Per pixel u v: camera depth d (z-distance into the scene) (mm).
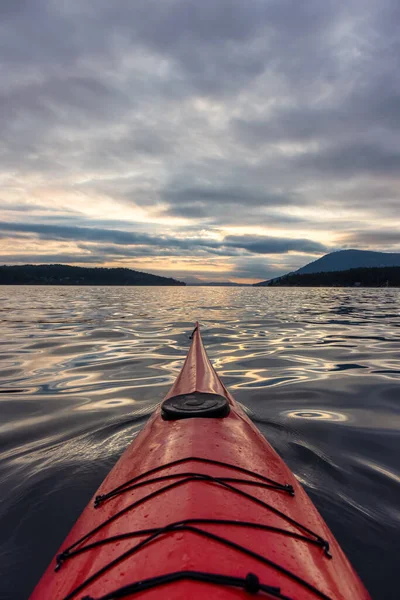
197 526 1597
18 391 5867
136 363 7918
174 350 9484
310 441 3924
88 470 3297
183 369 4945
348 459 3506
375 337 11602
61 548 1893
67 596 1453
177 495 1862
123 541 1647
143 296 48062
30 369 7383
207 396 3250
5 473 3275
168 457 2332
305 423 4449
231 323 15805
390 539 2414
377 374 6879
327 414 4777
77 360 8227
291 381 6414
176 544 1492
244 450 2508
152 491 1983
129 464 2543
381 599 1997
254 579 1245
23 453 3678
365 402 5270
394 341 10789
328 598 1417
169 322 16203
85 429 4273
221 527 1609
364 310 23828
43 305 27734
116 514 1896
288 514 1937
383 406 5094
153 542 1544
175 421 2900
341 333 12570
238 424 2996
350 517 2613
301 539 1752
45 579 1680
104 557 1603
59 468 3342
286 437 4027
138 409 4934
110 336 11891
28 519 2645
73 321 16406
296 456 3557
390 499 2838
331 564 1696
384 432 4191
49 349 9578
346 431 4211
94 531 1859
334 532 2465
